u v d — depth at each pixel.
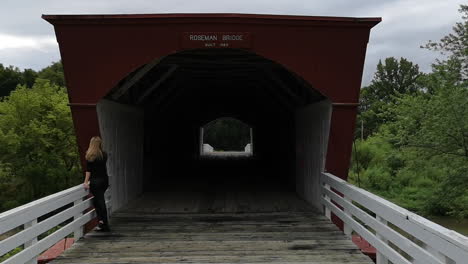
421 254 2.97
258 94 13.03
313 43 6.11
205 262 4.38
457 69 12.22
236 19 6.00
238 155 26.02
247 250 4.82
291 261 4.41
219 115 21.48
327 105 6.54
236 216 6.81
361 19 5.94
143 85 9.05
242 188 10.30
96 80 6.07
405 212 3.30
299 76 6.27
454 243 2.41
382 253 3.92
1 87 46.88
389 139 14.38
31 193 20.14
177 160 15.98
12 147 19.56
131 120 8.33
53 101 21.52
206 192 9.60
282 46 6.11
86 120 6.18
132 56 6.05
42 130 19.97
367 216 4.41
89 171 5.50
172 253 4.71
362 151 26.59
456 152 12.66
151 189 10.06
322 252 4.73
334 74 6.18
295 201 8.27
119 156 7.43
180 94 12.34
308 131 8.02
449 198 12.93
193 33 6.04
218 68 9.48
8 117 20.55
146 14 5.90
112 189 6.98
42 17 5.79
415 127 13.18
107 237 5.44
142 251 4.80
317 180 7.29
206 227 6.02
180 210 7.35
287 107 10.57
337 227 5.98
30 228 3.76
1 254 3.21
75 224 5.08
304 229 5.86
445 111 12.16
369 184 22.89
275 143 13.97
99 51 6.02
